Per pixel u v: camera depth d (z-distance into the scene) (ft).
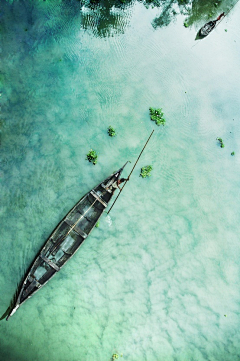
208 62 64.03
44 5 57.67
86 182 49.60
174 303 47.32
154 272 48.11
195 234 51.93
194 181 54.90
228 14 69.82
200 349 45.88
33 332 41.24
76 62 55.93
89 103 53.98
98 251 46.75
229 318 48.65
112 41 59.77
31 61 53.31
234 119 61.62
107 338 43.37
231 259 52.29
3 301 41.27
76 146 50.93
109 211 47.21
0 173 46.09
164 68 60.54
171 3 66.39
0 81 50.34
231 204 55.77
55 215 46.85
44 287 43.01
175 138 56.44
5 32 53.57
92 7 60.70
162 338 45.16
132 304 45.73
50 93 52.44
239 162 59.11
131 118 55.06
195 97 60.39
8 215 44.78
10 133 48.32
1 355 39.22
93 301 44.65
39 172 47.98
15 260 43.24
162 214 51.34
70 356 41.50
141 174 51.72
